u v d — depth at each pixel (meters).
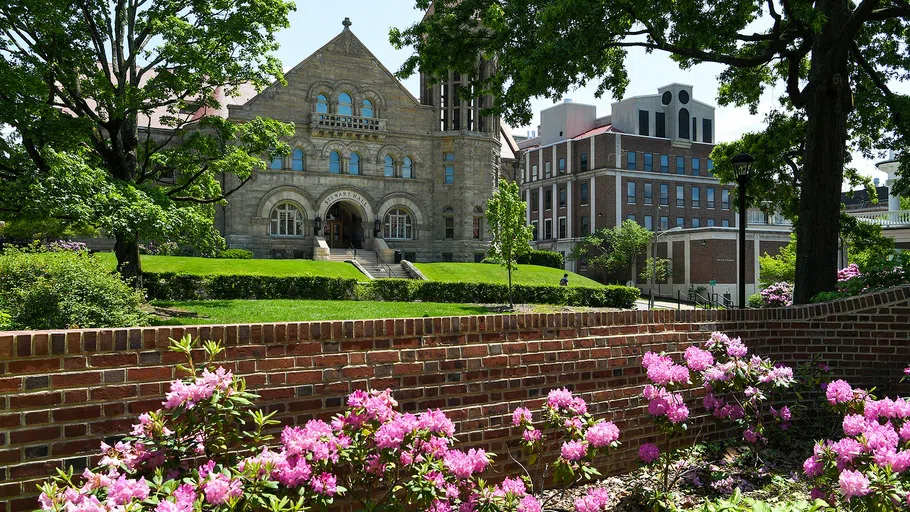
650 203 75.50
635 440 7.70
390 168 51.97
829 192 14.83
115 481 3.84
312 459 4.62
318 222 49.44
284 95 49.03
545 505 6.57
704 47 15.86
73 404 4.62
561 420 6.21
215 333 5.21
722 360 7.75
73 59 22.11
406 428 4.79
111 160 23.92
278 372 5.46
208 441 4.69
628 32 17.11
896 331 9.19
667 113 78.56
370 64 51.25
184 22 22.67
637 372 7.80
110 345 4.77
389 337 6.05
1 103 19.48
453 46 19.42
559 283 42.81
